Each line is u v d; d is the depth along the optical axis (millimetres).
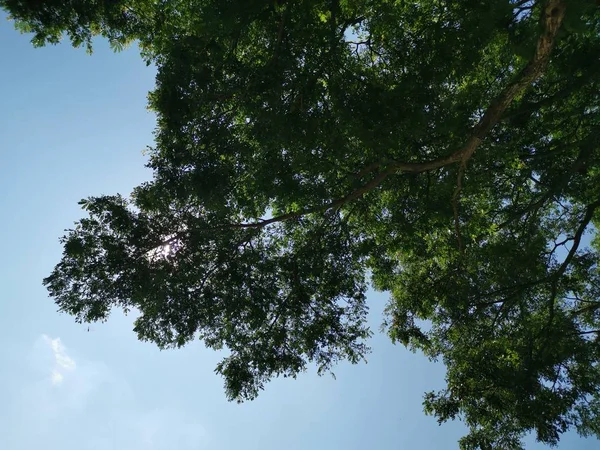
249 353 12883
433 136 12305
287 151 11406
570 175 13734
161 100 9945
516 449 14352
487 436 14758
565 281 16219
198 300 11867
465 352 15305
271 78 9852
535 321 15953
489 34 9852
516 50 8180
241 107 10586
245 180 12156
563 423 13422
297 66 10062
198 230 11812
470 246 14930
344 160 11961
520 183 15938
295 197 11703
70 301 10672
